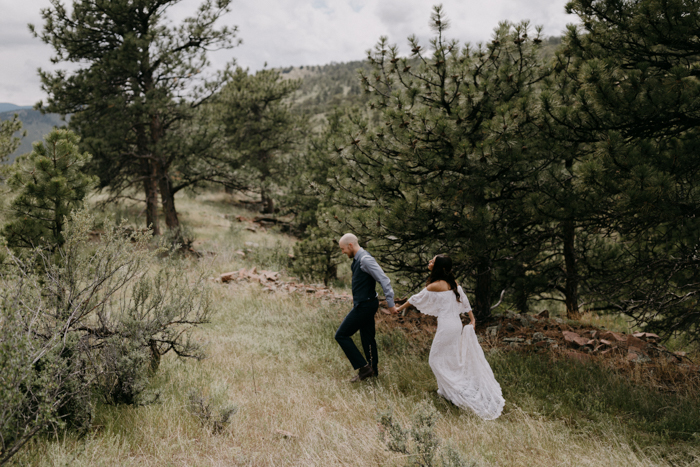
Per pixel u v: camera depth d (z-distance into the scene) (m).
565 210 5.01
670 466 3.20
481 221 5.77
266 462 2.91
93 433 2.99
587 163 4.63
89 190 6.43
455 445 3.03
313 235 12.55
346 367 5.21
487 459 3.04
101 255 3.60
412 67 6.61
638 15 4.83
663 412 4.04
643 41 5.13
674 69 4.49
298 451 3.06
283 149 27.66
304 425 3.54
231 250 15.28
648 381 4.63
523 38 6.18
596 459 3.15
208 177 17.19
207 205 27.83
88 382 3.13
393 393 4.29
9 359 2.40
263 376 4.70
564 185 5.38
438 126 5.94
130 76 15.26
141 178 16.70
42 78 14.39
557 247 8.73
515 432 3.60
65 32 14.95
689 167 4.68
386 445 2.86
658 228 5.86
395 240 6.79
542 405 4.17
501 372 4.91
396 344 5.99
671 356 5.29
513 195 6.30
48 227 5.86
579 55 5.92
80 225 3.61
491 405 4.01
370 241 6.85
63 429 2.93
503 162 5.52
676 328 5.93
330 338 6.26
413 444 2.89
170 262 4.44
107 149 14.62
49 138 6.04
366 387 4.52
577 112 5.07
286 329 6.79
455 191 5.95
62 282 3.51
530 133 5.48
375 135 6.41
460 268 6.76
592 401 4.21
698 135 5.02
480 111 6.43
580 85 5.89
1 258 4.71
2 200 6.02
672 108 4.64
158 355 4.27
